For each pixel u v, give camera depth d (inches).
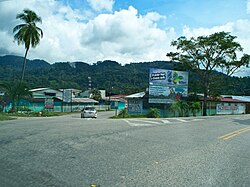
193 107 1566.2
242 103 2183.8
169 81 1477.6
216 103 1919.3
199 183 205.3
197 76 1756.9
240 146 381.4
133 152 308.7
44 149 313.7
